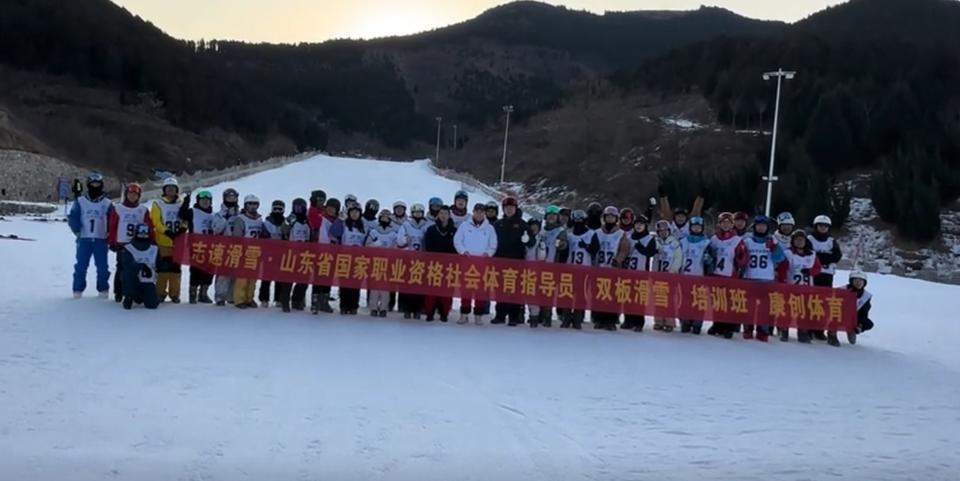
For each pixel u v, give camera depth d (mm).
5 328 10141
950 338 14930
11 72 88750
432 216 13859
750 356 11430
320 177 49531
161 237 12812
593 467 6340
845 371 10750
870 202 56594
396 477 5938
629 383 9172
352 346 10320
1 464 5781
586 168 81188
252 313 12445
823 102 69750
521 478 6035
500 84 191875
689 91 105375
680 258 13406
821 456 6910
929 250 48438
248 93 128125
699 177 60469
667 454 6750
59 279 15258
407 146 152875
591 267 12891
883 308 20516
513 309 13000
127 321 11070
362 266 12797
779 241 13578
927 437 7664
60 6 102188
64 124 75750
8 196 52250
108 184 62188
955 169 58969
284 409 7371
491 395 8281
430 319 12906
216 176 44656
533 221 13281
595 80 133500
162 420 6871
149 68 102125
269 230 13312
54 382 7820
